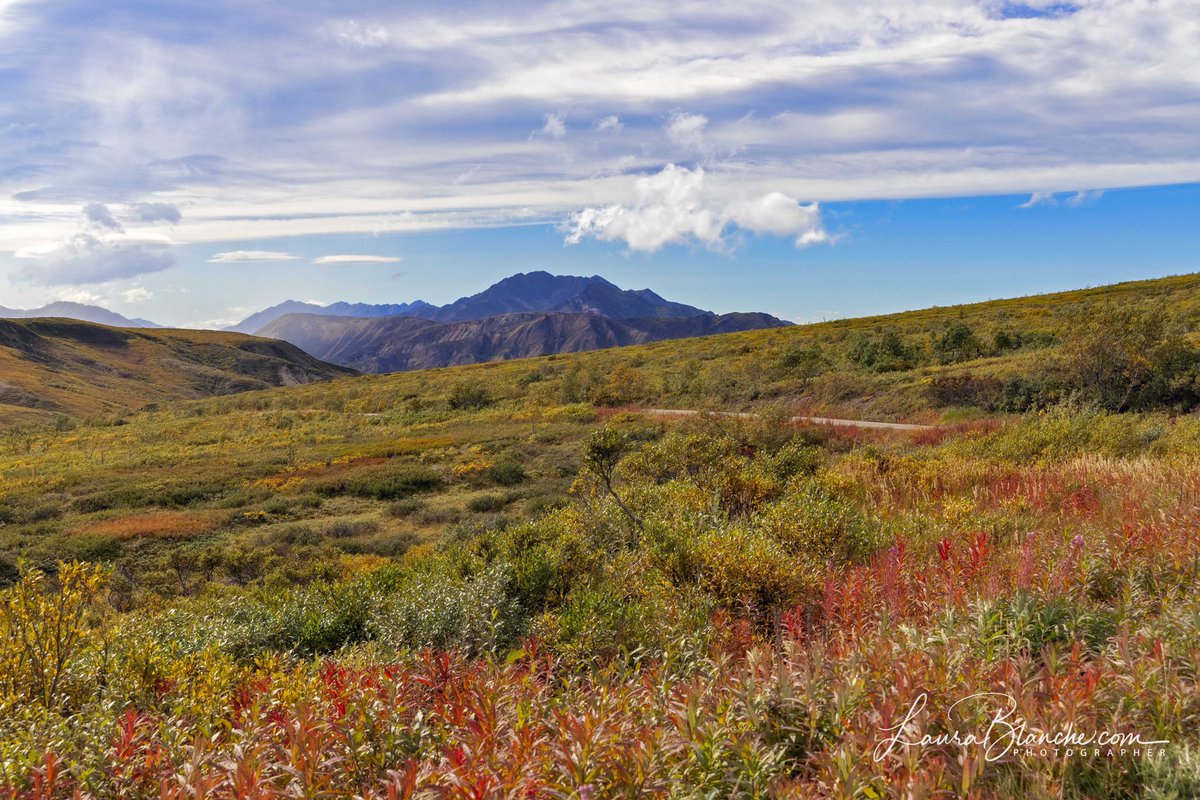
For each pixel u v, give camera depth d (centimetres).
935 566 524
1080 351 2648
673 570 654
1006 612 354
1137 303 5694
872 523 829
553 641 477
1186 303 5219
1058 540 580
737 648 454
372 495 2717
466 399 5847
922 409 3155
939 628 341
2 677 410
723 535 681
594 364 7256
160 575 1636
